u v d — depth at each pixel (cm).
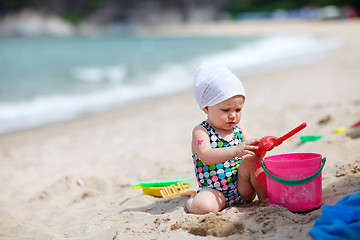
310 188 258
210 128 297
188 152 496
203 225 249
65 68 1575
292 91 854
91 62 1791
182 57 1952
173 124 679
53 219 345
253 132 526
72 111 876
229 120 289
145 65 1639
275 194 267
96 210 347
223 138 296
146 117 764
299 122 539
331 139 409
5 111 887
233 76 291
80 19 10162
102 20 10212
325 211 232
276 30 5534
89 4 10369
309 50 2033
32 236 309
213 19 9944
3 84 1209
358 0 6419
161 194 342
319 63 1379
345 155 361
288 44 2561
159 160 477
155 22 10231
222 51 2225
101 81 1261
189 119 707
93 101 973
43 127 751
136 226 279
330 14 6344
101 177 445
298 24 6116
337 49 1891
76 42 4116
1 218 366
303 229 233
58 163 527
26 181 470
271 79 1116
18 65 1692
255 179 287
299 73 1176
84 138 649
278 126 543
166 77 1323
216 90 285
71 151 579
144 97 999
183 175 403
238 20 9100
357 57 1371
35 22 9638
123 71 1476
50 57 2064
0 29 9588
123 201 359
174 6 10238
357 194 255
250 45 2633
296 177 258
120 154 536
